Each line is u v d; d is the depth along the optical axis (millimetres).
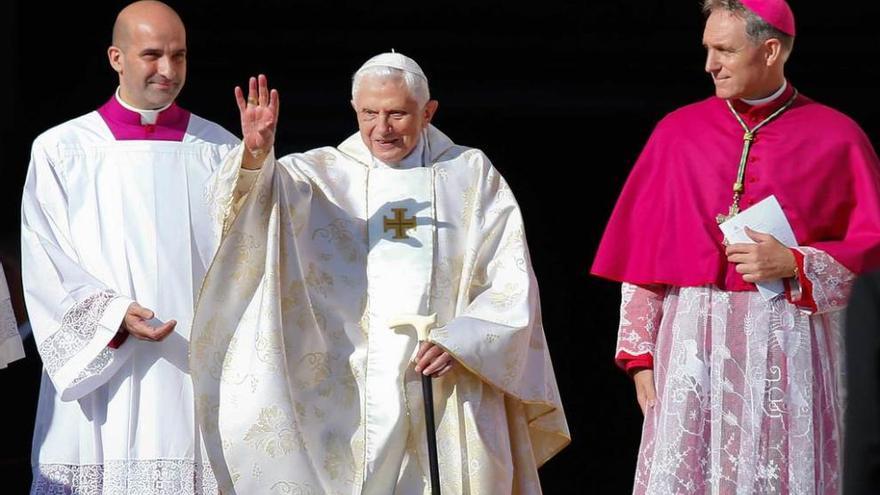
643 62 43156
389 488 22266
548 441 23438
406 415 22219
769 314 21016
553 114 43625
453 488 22172
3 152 37906
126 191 23531
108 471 22906
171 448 22938
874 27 42000
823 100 43000
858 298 12445
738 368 21156
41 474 23156
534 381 22578
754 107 21688
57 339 22656
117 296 22594
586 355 43281
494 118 44562
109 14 39438
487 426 22297
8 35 38000
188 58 41750
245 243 21953
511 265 22672
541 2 42250
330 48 42125
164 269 23297
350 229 22766
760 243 20781
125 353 22828
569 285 44969
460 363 21906
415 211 22828
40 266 22938
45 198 23469
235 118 41969
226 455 21922
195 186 23734
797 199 21297
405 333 22391
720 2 21297
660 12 42406
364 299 22594
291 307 22266
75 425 23094
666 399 21406
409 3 42062
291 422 21922
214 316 22016
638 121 45375
